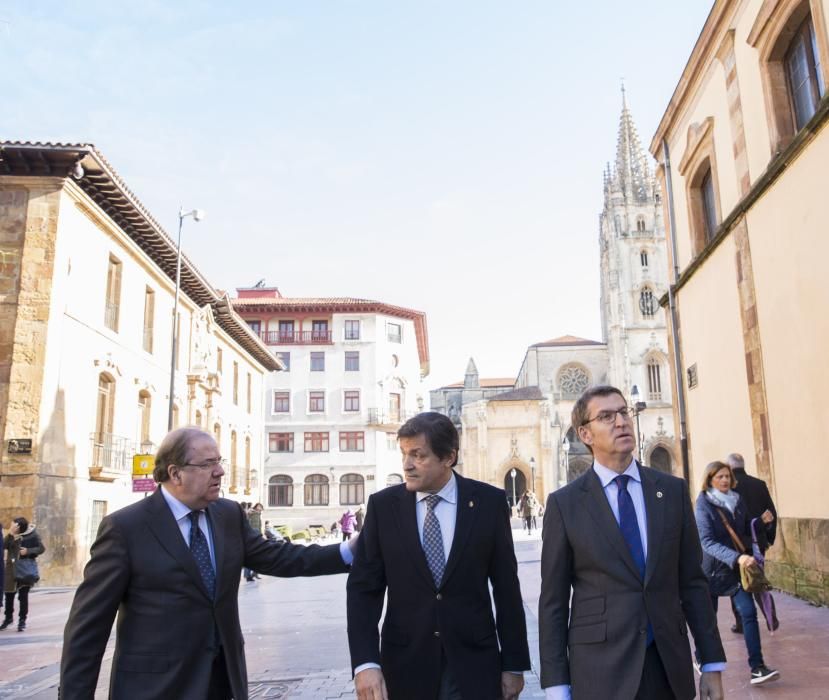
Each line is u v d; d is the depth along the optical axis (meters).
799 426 11.38
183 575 3.27
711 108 15.76
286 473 56.38
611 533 3.36
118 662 3.20
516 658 3.58
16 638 10.70
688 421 18.03
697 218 17.27
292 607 13.54
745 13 13.59
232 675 3.32
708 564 6.58
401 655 3.51
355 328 59.00
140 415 25.12
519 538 35.06
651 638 3.23
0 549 9.27
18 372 18.09
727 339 14.82
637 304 74.88
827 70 10.51
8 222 18.80
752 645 6.15
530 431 71.50
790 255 11.62
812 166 10.77
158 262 25.75
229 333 36.59
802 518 11.16
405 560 3.59
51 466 18.31
